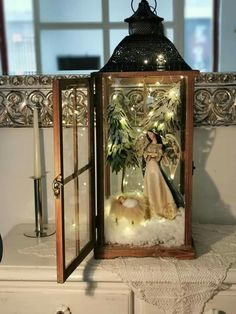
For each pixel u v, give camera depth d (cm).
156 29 95
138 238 96
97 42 115
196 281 89
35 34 114
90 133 93
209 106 113
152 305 91
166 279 89
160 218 96
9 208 121
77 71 116
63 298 92
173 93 93
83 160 93
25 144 118
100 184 95
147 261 94
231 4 112
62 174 81
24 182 120
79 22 114
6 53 115
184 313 90
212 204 119
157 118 95
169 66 89
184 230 95
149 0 113
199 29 114
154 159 96
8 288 93
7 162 119
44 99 114
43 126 116
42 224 114
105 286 91
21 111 115
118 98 94
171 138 94
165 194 96
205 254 97
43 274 91
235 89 112
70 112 89
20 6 113
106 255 95
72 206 89
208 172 117
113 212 97
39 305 93
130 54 91
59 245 83
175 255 95
